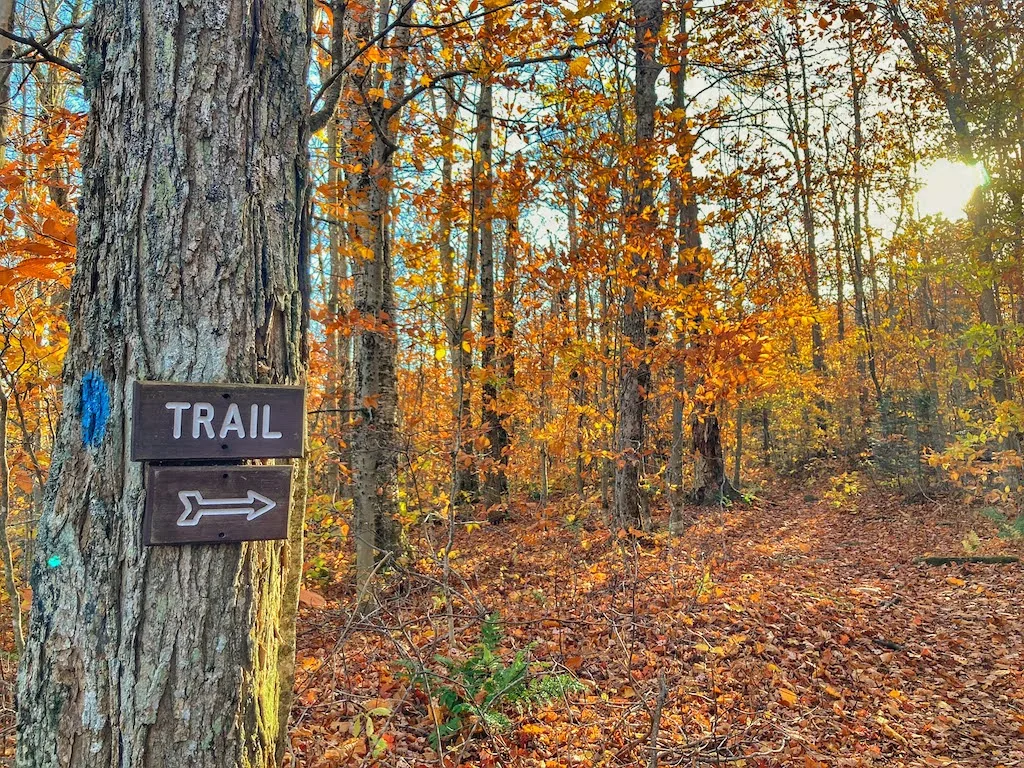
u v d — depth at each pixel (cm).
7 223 295
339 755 347
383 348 704
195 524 169
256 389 176
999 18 967
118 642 167
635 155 720
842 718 454
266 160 186
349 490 1076
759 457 2159
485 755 358
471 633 536
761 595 682
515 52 527
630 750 363
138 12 173
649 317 930
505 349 987
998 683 515
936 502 1251
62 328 394
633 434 854
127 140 172
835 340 2111
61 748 166
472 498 1145
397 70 661
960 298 1568
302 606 609
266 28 188
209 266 174
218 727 172
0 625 507
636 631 548
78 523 170
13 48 448
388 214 659
